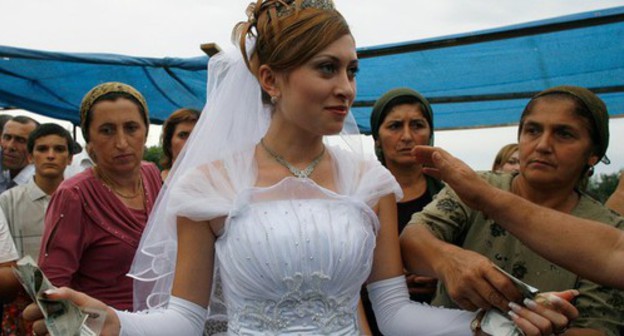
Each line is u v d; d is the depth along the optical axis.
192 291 2.24
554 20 4.99
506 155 5.59
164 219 2.47
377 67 6.27
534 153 2.37
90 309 1.99
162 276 2.47
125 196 3.30
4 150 5.88
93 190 3.18
